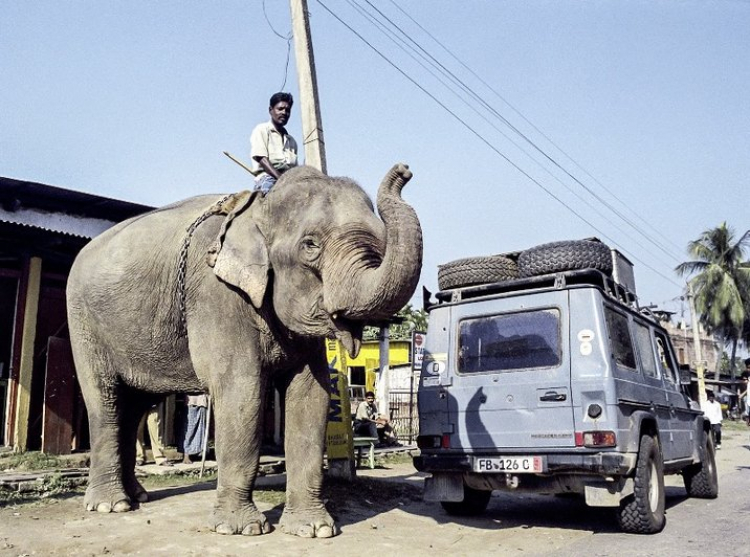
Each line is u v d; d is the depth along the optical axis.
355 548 5.59
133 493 7.34
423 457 7.16
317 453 6.16
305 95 9.40
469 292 7.54
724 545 6.11
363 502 7.84
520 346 6.94
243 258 5.86
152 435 10.29
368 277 4.98
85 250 7.58
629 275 8.83
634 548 5.98
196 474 9.62
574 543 6.17
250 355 5.97
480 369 7.11
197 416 10.48
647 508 6.50
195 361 6.20
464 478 7.02
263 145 7.80
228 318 6.01
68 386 10.42
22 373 10.45
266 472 10.59
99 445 7.08
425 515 7.49
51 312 11.30
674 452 8.11
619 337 7.07
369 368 24.67
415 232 4.84
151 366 6.91
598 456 6.23
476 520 7.35
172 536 5.71
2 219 9.59
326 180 5.79
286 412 6.32
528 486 6.73
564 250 7.14
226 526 5.78
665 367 8.53
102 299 6.98
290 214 5.73
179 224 6.83
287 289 5.61
